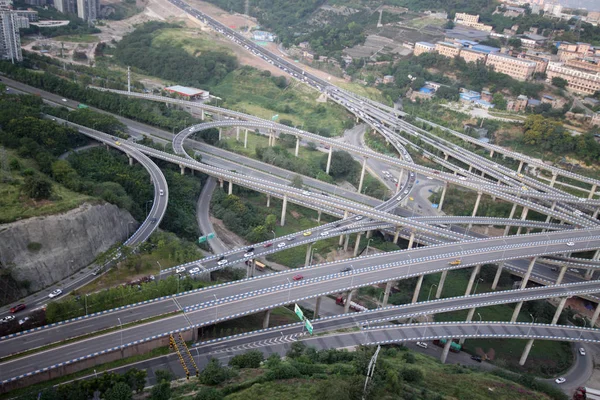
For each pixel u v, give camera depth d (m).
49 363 186.75
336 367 197.12
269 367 195.62
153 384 190.50
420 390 192.75
